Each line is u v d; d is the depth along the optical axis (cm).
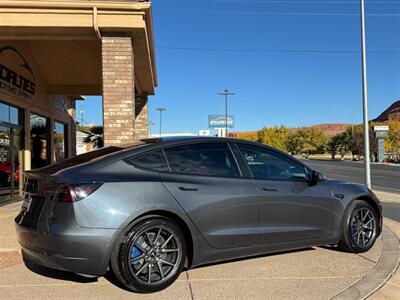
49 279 542
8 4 892
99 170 494
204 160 556
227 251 547
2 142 1272
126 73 949
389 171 3984
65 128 2042
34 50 1421
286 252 670
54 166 529
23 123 1420
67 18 914
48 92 1662
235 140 593
